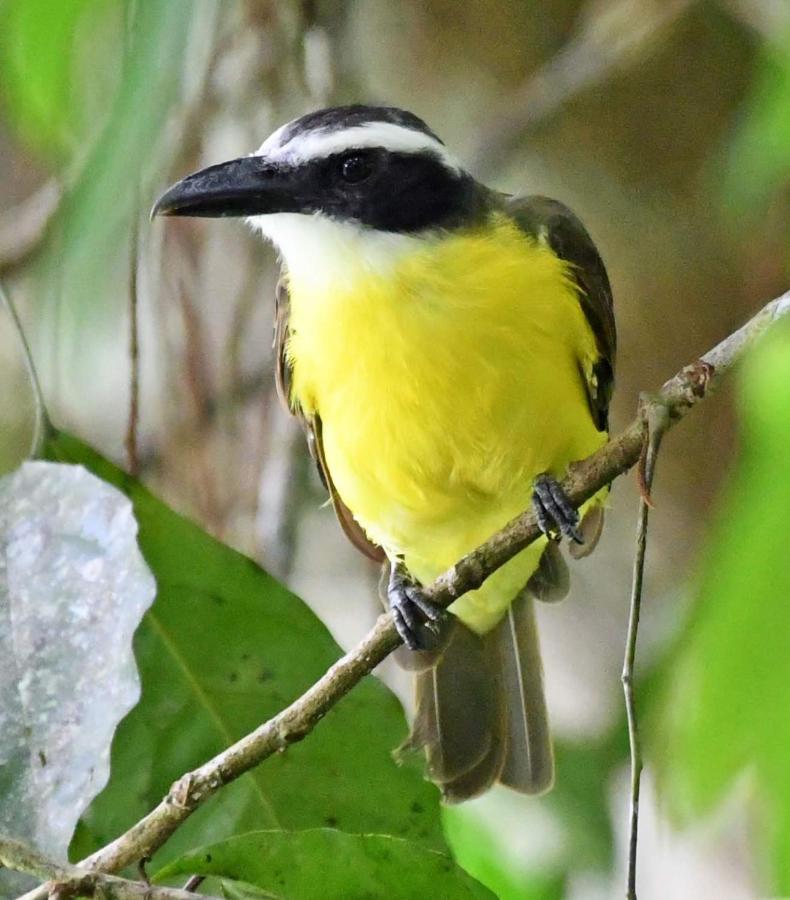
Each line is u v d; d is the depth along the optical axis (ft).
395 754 12.16
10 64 12.21
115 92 12.10
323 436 12.33
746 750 11.85
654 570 12.75
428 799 12.16
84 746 12.00
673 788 11.89
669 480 12.73
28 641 12.03
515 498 12.28
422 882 11.98
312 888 11.96
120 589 12.03
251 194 12.22
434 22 12.69
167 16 12.00
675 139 12.68
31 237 12.45
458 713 12.40
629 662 11.96
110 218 12.01
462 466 12.25
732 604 11.83
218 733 12.16
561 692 12.77
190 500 12.57
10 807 11.99
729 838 12.66
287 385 12.35
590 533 12.34
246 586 12.17
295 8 12.48
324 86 12.49
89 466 12.16
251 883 11.96
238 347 12.55
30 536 12.06
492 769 12.39
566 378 12.23
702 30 12.64
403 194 12.22
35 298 12.46
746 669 11.84
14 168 12.65
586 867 12.55
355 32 12.62
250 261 12.54
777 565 11.82
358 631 12.79
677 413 11.97
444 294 12.21
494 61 12.70
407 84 12.72
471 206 12.25
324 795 12.16
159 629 12.17
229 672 12.17
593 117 12.69
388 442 12.25
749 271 12.66
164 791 12.15
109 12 12.17
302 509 12.62
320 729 12.16
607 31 12.62
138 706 12.16
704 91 12.66
